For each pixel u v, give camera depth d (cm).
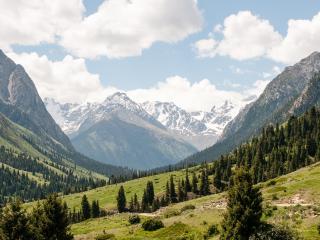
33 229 6000
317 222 6181
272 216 7044
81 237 8719
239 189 5753
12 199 6047
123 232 8512
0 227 5747
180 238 6888
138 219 10106
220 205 9256
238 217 5681
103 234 8481
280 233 5591
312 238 5531
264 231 5647
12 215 5812
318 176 10019
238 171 5928
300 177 11138
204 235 6712
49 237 6241
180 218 8431
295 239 5528
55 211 6331
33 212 6412
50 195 6450
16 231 5744
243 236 5638
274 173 16975
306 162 16762
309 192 8288
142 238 7406
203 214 8106
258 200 5731
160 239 7169
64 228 6384
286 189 8956
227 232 5709
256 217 5638
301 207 7162
